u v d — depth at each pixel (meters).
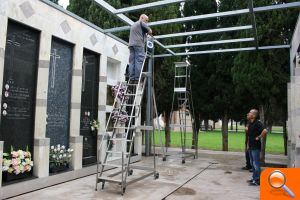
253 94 10.66
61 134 6.71
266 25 9.86
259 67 10.12
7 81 5.35
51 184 5.99
